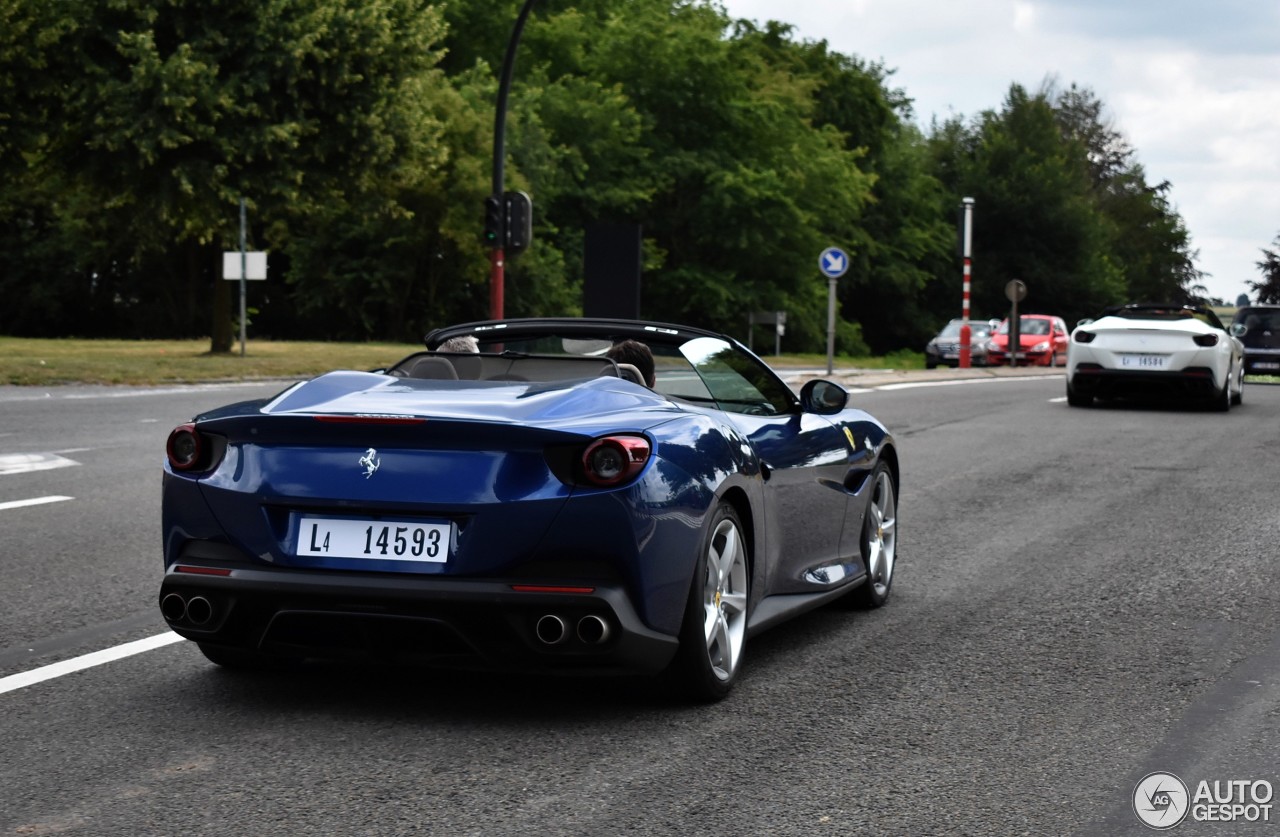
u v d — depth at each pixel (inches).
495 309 967.6
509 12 2349.9
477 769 174.6
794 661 237.6
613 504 185.5
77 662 227.0
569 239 2266.2
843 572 267.9
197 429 199.5
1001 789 169.0
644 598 188.5
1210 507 438.3
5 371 914.7
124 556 325.7
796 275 2442.2
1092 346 847.1
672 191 2367.1
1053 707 207.9
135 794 163.2
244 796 162.9
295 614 189.5
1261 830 155.5
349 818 155.6
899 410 832.9
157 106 1138.0
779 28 2827.3
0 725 191.8
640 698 210.5
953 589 306.5
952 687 219.9
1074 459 574.2
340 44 1200.8
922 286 3019.2
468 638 185.9
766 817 157.6
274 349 1326.3
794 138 2445.9
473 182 1974.7
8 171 1207.6
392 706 203.8
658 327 248.1
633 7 2536.9
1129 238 4047.7
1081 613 279.9
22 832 150.2
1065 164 3639.3
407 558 187.3
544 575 185.9
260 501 192.5
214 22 1170.0
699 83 2349.9
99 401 778.8
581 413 196.9
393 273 2049.7
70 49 1150.3
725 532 210.4
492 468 187.2
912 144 3585.1
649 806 161.0
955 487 485.4
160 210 1165.7
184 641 243.1
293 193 1187.9
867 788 168.9
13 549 333.4
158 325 2261.3
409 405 198.4
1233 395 896.9
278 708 201.8
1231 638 256.8
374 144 1224.2
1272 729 196.2
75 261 2128.4
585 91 2249.0
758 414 245.9
